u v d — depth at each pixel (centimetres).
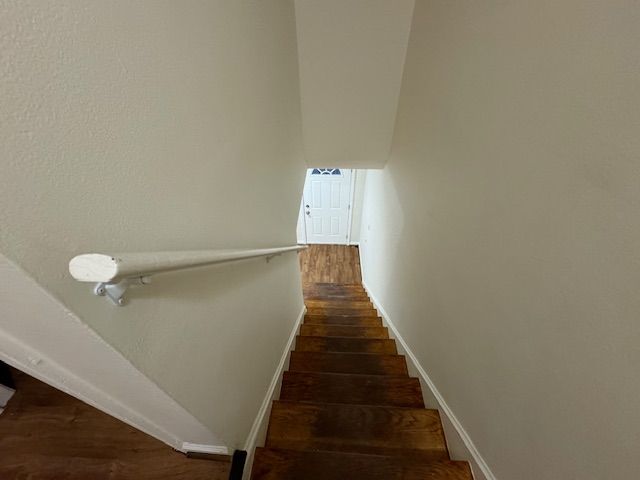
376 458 123
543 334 78
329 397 176
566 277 69
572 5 64
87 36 42
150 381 58
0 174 32
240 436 114
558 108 70
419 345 188
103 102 45
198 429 89
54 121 38
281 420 149
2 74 32
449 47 139
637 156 51
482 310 109
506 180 92
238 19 105
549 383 76
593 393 63
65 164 40
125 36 50
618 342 57
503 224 94
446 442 140
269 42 151
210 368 86
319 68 256
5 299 39
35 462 121
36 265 36
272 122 163
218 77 89
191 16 72
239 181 110
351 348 246
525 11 81
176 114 66
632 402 55
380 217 355
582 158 63
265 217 152
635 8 51
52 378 67
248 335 123
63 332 46
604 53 57
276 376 175
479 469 111
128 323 51
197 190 77
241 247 113
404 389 179
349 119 288
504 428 97
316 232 586
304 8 226
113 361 52
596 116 59
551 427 76
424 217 178
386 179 325
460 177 126
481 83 107
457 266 129
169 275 63
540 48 75
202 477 110
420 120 192
